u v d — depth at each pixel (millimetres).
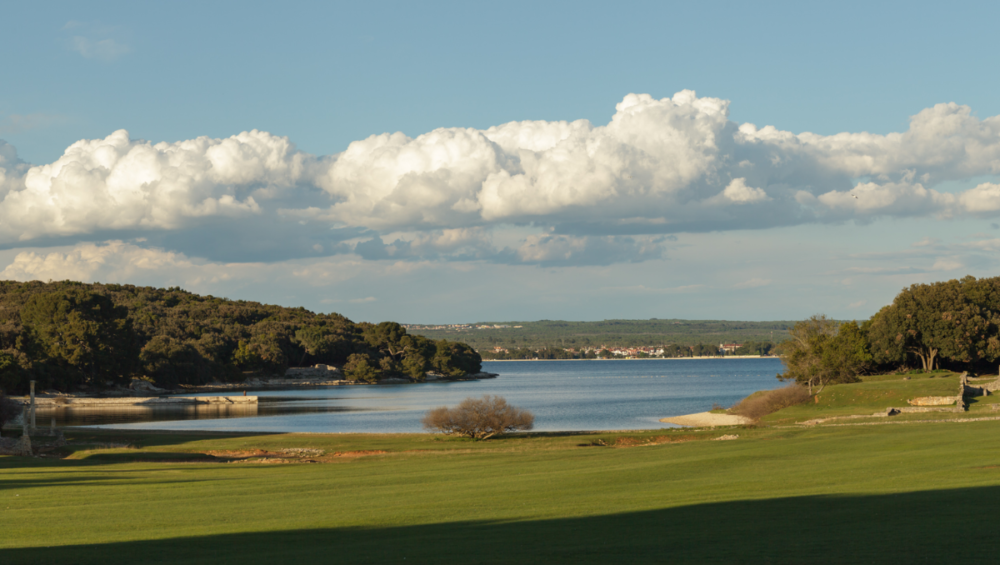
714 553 17016
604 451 51406
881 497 23891
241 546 19875
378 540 20297
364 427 99312
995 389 92188
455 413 71188
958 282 133250
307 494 31047
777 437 56812
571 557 17188
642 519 22156
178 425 102062
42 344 171750
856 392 97000
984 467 30281
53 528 23141
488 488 31250
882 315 126750
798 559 16062
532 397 168750
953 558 15578
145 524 23781
